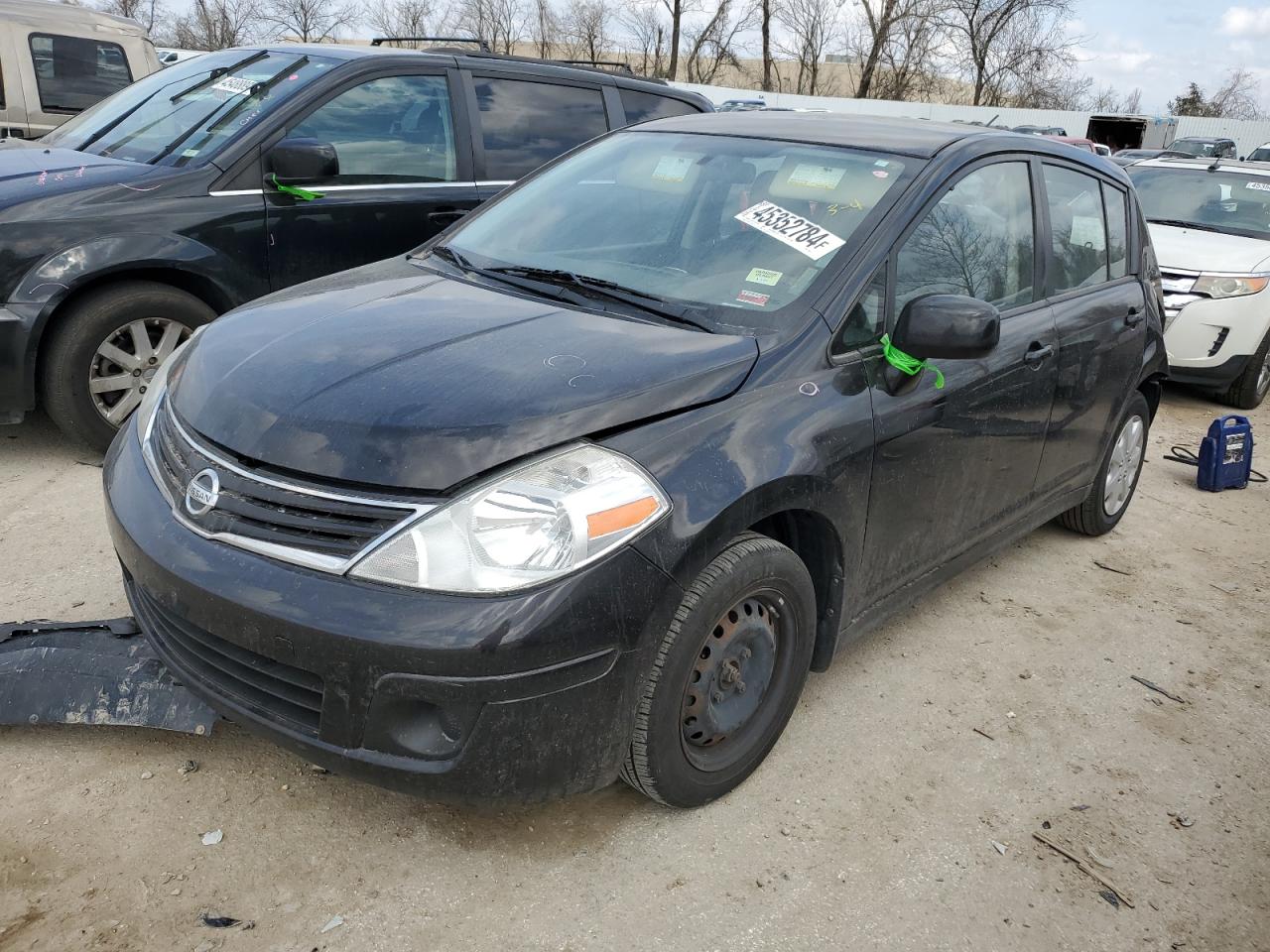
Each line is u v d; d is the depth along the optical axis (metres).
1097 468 4.62
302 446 2.29
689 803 2.69
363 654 2.12
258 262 4.94
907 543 3.25
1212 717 3.54
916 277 3.15
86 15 9.05
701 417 2.52
